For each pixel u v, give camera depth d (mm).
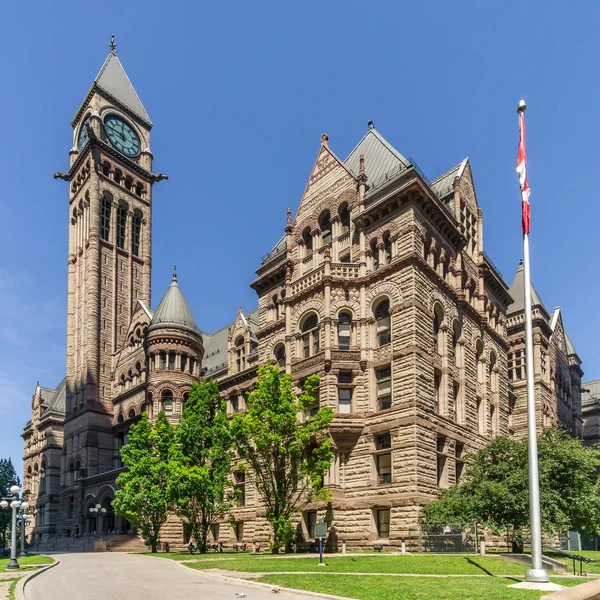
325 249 54625
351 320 49531
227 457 51438
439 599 19094
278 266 59344
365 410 47375
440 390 49656
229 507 52188
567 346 94250
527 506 36875
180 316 78188
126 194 105500
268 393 44281
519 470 39625
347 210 54812
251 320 75500
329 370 48000
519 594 19844
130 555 52031
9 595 22016
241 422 44688
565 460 39125
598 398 114938
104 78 111000
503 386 62188
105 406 90562
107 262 99125
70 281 103375
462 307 54906
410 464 43125
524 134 28672
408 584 22609
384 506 43594
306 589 21906
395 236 49656
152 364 76688
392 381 46562
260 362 59250
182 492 49219
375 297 49594
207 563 35875
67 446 92625
